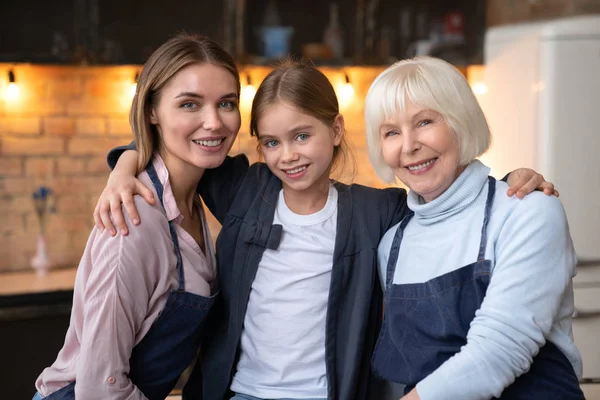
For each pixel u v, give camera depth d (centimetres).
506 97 359
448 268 142
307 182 157
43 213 348
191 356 162
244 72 370
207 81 149
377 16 388
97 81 363
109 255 142
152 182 154
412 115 142
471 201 144
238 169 175
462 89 143
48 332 305
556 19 358
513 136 354
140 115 154
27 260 359
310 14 382
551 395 136
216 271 168
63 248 365
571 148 334
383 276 160
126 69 364
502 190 143
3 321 296
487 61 377
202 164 153
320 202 165
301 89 153
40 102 355
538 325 130
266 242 161
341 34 382
